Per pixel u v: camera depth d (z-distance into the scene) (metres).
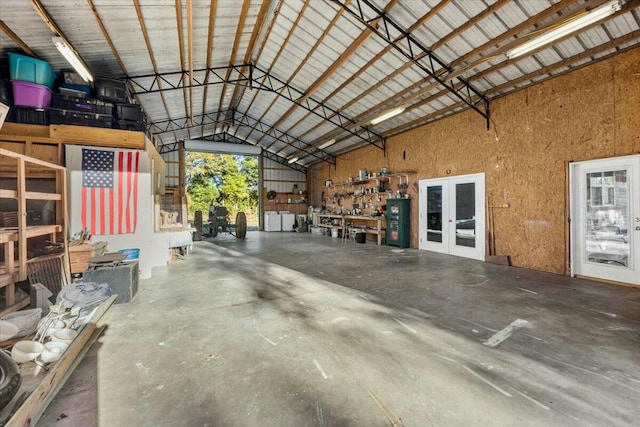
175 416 1.61
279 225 14.20
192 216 18.12
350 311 3.24
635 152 4.09
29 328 2.25
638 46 4.02
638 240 4.11
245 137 13.85
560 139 4.93
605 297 3.71
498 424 1.55
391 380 1.95
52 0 3.51
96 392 1.80
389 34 4.93
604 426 1.53
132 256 4.83
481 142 6.28
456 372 2.04
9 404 1.47
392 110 6.53
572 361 2.18
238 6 4.86
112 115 5.01
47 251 3.52
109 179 4.73
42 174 4.33
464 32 4.56
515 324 2.87
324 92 7.81
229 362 2.17
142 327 2.80
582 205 4.71
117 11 4.07
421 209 7.94
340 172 12.27
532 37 3.81
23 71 4.30
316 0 4.74
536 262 5.33
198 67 6.68
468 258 6.55
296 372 2.04
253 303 3.52
